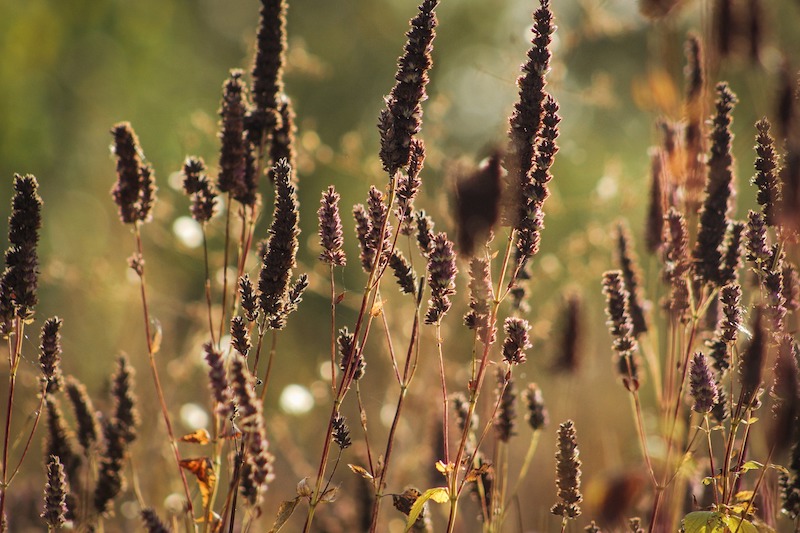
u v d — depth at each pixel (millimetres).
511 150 3123
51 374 3393
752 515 3334
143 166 3840
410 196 3225
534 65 3135
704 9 4324
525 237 3174
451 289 3203
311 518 3270
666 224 4047
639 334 4266
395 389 5988
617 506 3670
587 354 5672
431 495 3307
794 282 3451
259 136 3898
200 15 20875
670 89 4348
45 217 12320
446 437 3252
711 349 3633
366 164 6727
